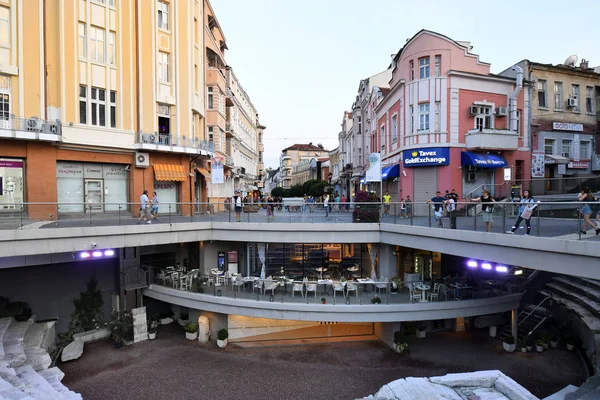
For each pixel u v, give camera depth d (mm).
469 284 16375
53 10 18844
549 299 19391
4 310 16453
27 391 10438
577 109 24797
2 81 17266
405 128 23188
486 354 16016
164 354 15953
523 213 10102
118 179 20906
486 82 22141
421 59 22328
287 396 12680
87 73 19609
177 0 23141
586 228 8445
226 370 14508
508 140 21469
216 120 28750
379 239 17328
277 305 15570
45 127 17766
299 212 17469
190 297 17031
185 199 23219
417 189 22531
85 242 14305
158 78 22219
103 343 17188
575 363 15031
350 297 16125
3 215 13078
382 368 14711
